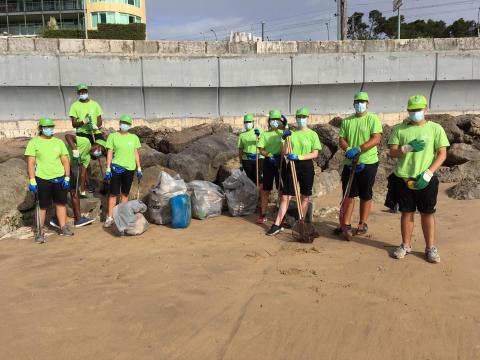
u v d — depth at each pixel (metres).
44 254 5.88
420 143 4.83
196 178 9.95
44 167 6.48
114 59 14.43
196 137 12.58
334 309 3.94
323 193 9.37
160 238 6.42
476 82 15.35
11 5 44.31
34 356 3.29
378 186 9.31
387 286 4.41
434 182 4.94
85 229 7.18
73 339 3.54
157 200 7.11
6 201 7.58
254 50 15.05
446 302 4.03
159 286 4.61
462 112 15.57
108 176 7.24
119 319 3.87
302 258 5.36
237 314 3.90
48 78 14.20
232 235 6.50
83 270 5.20
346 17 19.08
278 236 6.41
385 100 15.50
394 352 3.26
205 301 4.19
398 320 3.71
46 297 4.42
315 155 6.48
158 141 13.08
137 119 14.86
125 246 6.09
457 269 4.80
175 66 14.73
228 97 15.23
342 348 3.33
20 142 13.03
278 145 7.06
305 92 15.33
